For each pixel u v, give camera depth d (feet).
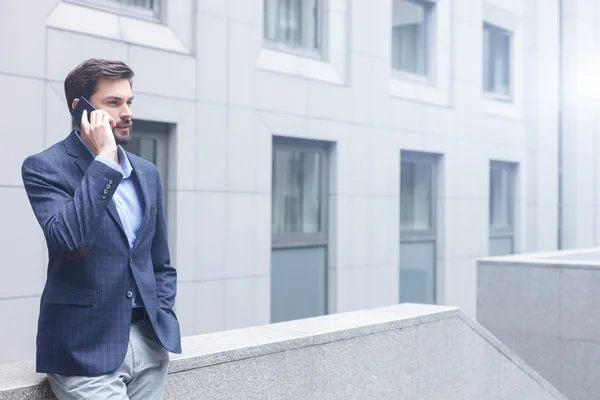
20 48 24.26
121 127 8.71
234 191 31.91
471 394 19.76
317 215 37.96
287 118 34.60
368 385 16.22
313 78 36.42
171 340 9.25
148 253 9.20
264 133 33.42
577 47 67.67
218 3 31.14
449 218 47.83
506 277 28.48
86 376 8.50
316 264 37.81
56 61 25.32
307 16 37.86
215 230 31.07
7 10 23.93
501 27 56.70
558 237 68.80
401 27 45.50
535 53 61.82
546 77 63.05
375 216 40.50
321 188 38.04
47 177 8.34
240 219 32.22
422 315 17.92
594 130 70.23
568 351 27.09
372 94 40.24
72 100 8.70
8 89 23.99
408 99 43.45
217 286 31.19
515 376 21.72
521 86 58.80
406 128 43.14
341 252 38.17
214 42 30.96
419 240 46.01
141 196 9.08
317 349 14.88
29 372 10.16
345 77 38.83
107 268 8.56
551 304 27.48
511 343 28.32
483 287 28.96
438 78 47.67
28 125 24.50
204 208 30.60
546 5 62.85
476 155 50.62
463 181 49.16
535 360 27.86
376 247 40.52
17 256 24.23
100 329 8.55
